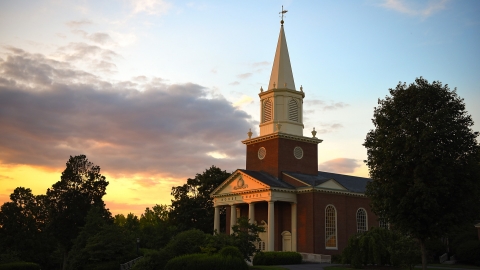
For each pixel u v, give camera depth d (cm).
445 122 4162
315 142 7788
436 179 4106
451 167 4122
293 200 6975
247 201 7119
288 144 7488
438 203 4166
